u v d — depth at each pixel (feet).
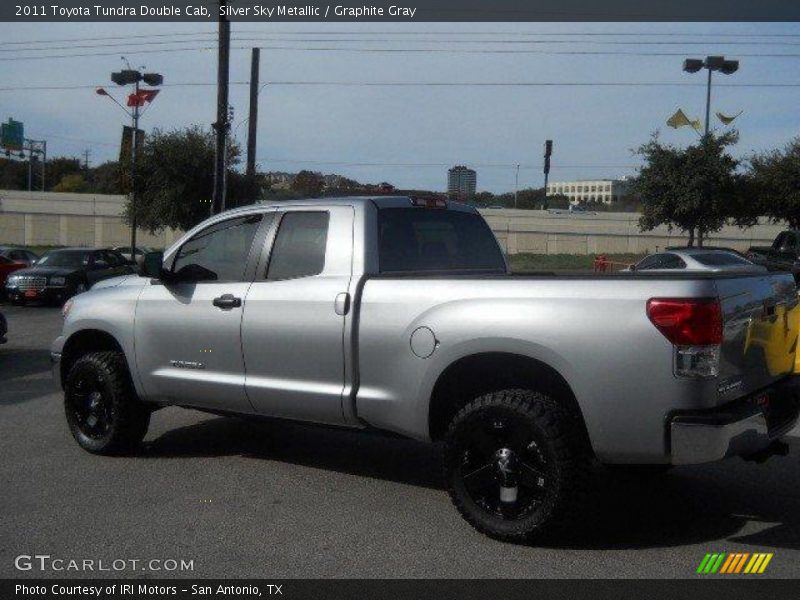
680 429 14.48
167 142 109.60
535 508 15.67
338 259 18.63
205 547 16.08
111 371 22.03
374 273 18.45
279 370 19.04
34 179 370.94
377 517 17.80
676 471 21.43
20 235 208.54
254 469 21.48
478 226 21.80
